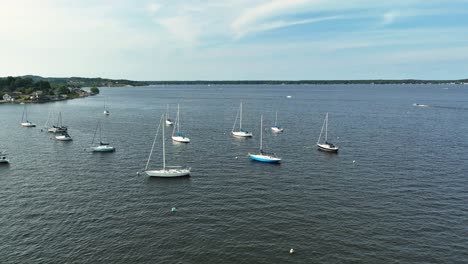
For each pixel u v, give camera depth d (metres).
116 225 52.38
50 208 58.59
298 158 94.69
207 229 51.19
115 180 74.12
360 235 49.66
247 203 61.25
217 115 199.50
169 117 187.62
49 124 161.38
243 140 121.88
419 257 44.25
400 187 69.69
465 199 63.06
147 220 54.12
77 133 136.75
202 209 58.56
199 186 70.56
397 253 45.06
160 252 44.94
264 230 50.94
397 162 89.19
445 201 62.16
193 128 149.62
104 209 58.34
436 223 53.41
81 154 98.56
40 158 93.75
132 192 66.75
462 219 54.81
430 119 177.25
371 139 121.69
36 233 49.66
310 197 64.19
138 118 184.88
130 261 42.91
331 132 137.38
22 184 71.00
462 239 48.69
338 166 85.94
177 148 107.62
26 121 165.75
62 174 78.38
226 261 43.00
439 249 46.12
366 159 92.81
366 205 60.34
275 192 67.00
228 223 53.19
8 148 107.38
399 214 56.66
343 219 54.72
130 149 105.56
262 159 90.50
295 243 47.31
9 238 48.25
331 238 48.75
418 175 77.75
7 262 42.50
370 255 44.56
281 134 134.25
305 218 55.03
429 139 120.88
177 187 69.81
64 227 51.59
